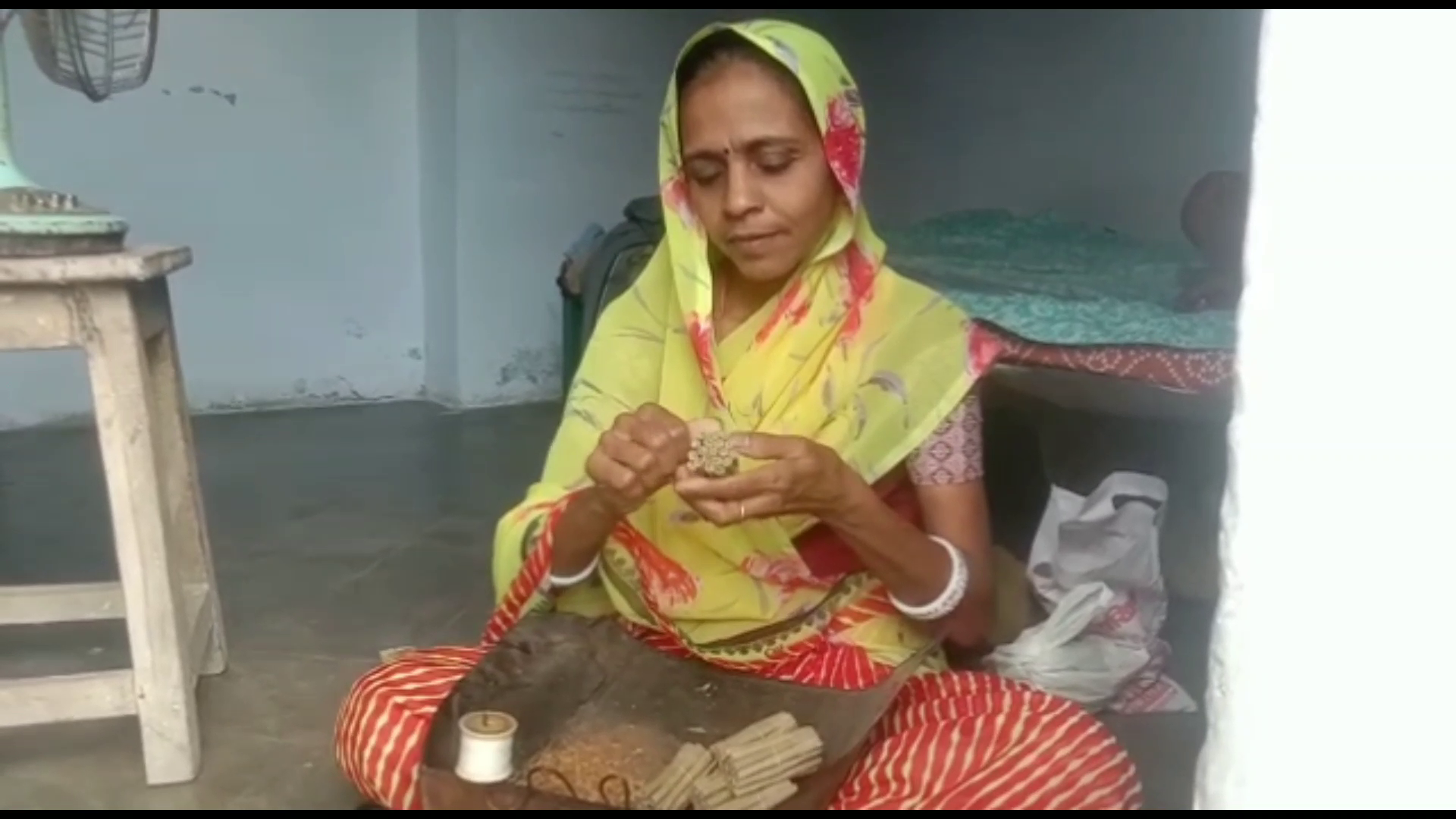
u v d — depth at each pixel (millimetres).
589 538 1544
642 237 4266
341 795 1790
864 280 1609
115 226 1820
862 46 5355
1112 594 2088
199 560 2191
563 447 1690
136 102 4395
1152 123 4520
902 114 5332
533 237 4957
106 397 1724
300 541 3098
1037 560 2170
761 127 1462
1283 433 1066
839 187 1555
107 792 1785
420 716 1453
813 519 1557
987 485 2635
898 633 1574
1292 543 1077
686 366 1638
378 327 4996
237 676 2244
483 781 1262
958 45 5105
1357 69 1019
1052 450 2592
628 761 1367
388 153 4914
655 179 5203
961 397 1555
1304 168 1035
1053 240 3922
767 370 1581
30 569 2809
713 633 1572
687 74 1531
